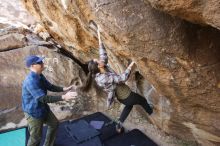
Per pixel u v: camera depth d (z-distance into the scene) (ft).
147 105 15.99
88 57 20.31
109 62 16.81
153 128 18.85
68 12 15.38
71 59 22.08
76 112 20.84
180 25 9.82
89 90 21.30
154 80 12.34
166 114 15.94
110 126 19.04
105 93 20.54
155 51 10.64
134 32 10.29
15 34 24.09
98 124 19.27
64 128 18.98
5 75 21.52
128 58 14.16
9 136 18.37
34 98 13.46
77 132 18.54
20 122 19.45
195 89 11.54
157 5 8.13
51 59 22.20
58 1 15.25
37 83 13.44
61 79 21.94
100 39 13.75
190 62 10.53
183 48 10.19
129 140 17.87
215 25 7.59
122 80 14.01
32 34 24.79
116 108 20.57
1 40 23.49
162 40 10.19
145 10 9.81
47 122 14.94
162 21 9.86
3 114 19.81
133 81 16.60
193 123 14.06
